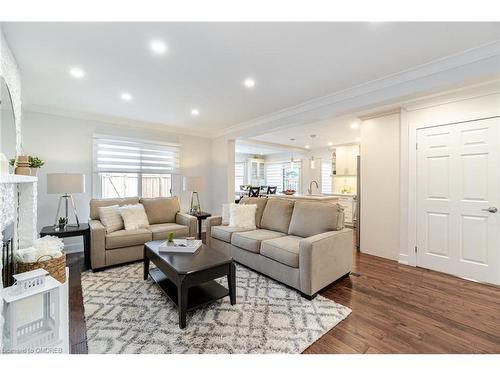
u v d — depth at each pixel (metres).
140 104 3.54
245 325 1.86
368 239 3.75
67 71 2.49
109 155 4.25
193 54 2.16
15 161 2.19
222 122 4.59
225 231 3.39
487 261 2.67
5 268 1.71
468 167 2.80
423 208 3.15
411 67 2.38
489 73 2.02
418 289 2.52
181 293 1.83
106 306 2.13
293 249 2.48
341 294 2.40
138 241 3.23
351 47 2.05
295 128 5.14
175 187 5.06
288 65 2.36
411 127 3.24
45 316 1.47
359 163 3.95
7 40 1.93
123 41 1.96
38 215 3.61
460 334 1.77
